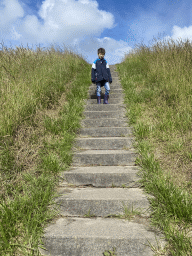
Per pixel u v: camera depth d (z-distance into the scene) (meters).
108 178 2.38
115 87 5.79
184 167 2.34
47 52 6.98
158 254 1.49
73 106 3.98
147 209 1.92
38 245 1.59
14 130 2.71
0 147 2.41
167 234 1.57
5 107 2.88
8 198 1.91
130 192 2.18
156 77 5.09
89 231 1.69
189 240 1.48
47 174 2.31
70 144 2.97
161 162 2.48
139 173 2.37
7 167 2.23
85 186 2.39
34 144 2.69
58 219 1.90
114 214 1.95
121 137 3.28
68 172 2.43
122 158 2.73
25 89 3.56
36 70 4.79
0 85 3.49
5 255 1.45
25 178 2.21
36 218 1.74
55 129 3.11
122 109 4.27
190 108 3.32
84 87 5.39
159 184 2.01
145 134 3.02
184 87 3.98
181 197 1.79
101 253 1.57
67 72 5.84
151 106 3.96
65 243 1.61
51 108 3.85
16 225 1.69
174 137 2.85
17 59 5.24
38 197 1.95
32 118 3.09
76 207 2.00
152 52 6.84
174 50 5.86
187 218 1.68
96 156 2.75
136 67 6.65
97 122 3.72
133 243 1.58
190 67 4.80
